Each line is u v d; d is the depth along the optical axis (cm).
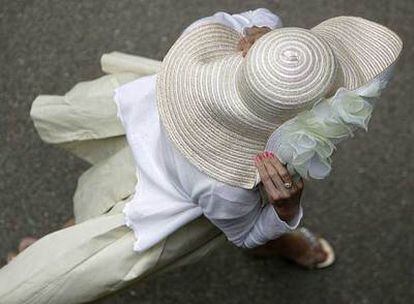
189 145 457
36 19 837
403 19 853
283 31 429
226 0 850
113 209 572
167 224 516
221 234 573
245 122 437
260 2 851
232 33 493
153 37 836
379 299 768
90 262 548
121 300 751
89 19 839
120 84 600
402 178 799
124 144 609
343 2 853
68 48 827
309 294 768
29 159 788
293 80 412
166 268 586
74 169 786
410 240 784
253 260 773
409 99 821
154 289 757
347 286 771
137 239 533
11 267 570
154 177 513
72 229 557
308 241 753
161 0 848
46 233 771
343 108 411
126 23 839
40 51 825
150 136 525
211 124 449
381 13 853
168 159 488
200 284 763
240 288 766
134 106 540
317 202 790
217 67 453
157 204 516
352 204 791
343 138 436
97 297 569
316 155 431
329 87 419
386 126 812
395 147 806
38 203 778
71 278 551
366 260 778
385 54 473
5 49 824
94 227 550
